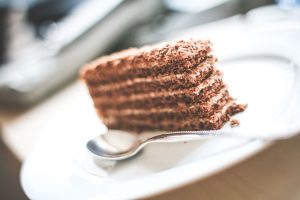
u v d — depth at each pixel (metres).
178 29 0.59
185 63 0.33
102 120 0.41
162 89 0.36
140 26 0.65
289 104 0.30
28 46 0.70
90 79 0.42
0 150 0.49
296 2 0.49
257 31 0.44
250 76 0.37
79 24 0.65
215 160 0.27
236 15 0.56
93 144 0.34
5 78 0.62
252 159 0.28
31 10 0.74
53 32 0.69
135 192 0.27
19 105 0.58
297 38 0.40
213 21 0.59
